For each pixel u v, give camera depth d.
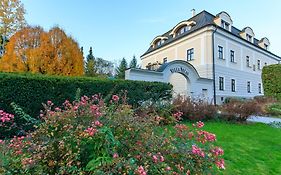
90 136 2.37
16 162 2.28
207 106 10.27
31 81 6.75
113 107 3.40
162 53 28.70
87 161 2.39
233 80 24.55
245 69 26.86
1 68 14.51
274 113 14.50
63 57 15.43
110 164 2.16
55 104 7.10
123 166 2.16
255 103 11.59
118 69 46.91
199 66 22.67
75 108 2.91
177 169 2.54
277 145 6.60
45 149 2.41
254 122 10.92
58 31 15.54
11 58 14.61
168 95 10.55
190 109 9.59
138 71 14.85
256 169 4.57
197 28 22.89
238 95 24.91
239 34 27.72
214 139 3.11
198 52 22.98
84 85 7.90
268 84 18.58
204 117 10.04
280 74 17.73
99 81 8.34
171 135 3.14
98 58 45.16
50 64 14.98
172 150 2.69
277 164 4.94
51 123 2.70
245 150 5.82
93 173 2.14
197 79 18.36
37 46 14.93
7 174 2.15
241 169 4.50
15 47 14.69
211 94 19.50
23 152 2.48
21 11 18.97
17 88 6.46
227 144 6.23
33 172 2.22
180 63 17.08
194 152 2.72
